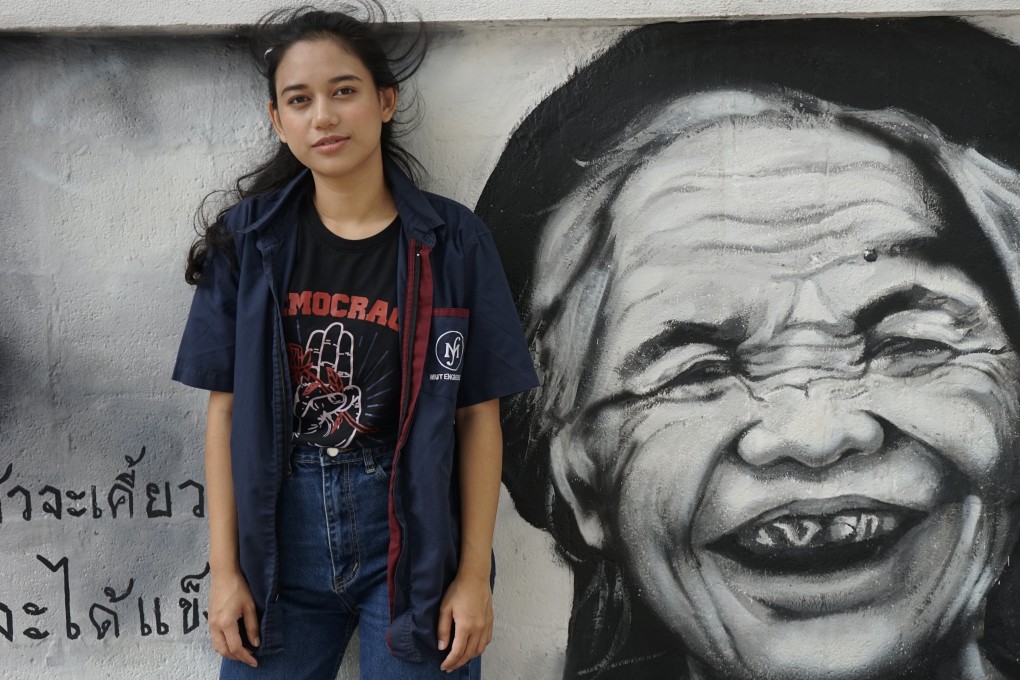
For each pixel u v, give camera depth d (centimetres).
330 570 138
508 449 172
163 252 170
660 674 177
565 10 159
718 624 175
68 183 168
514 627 176
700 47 164
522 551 174
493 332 141
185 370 141
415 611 135
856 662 175
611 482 172
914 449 171
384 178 148
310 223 142
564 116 166
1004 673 175
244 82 166
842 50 163
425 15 159
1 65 166
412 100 165
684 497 173
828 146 166
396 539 135
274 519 137
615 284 169
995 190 166
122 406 173
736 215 167
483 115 166
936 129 165
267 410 136
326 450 136
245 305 138
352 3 159
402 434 135
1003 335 169
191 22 159
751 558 174
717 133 166
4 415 173
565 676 176
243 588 140
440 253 141
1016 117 164
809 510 173
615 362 171
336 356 137
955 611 175
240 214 143
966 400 170
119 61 166
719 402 171
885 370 170
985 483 172
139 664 177
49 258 170
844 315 169
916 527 173
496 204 168
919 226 167
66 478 174
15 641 177
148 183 168
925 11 158
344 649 152
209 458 143
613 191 167
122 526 175
